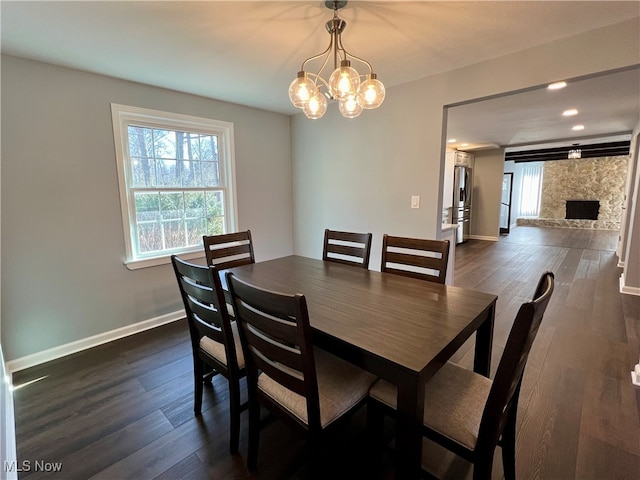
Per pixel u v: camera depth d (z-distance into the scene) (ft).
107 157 8.61
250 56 7.43
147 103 9.27
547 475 4.52
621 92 10.35
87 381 7.02
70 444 5.26
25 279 7.58
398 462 3.63
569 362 7.39
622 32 6.11
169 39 6.57
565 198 34.19
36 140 7.51
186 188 10.48
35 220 7.62
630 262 12.08
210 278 4.62
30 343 7.73
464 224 24.27
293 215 13.88
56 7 5.33
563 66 6.79
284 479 4.61
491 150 24.56
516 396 3.98
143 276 9.55
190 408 6.13
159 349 8.43
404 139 9.78
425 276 6.66
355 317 4.51
